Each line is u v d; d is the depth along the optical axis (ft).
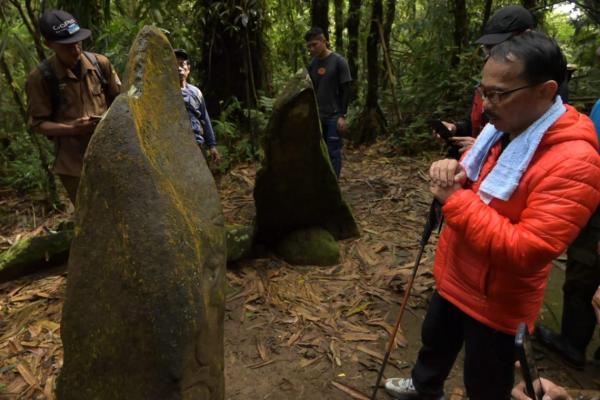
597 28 21.45
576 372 8.05
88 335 4.37
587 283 7.73
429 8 26.45
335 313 9.87
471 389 5.68
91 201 4.22
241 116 21.59
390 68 24.88
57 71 9.37
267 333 9.23
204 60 21.29
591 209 4.28
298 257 11.91
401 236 13.32
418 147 22.13
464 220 4.58
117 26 15.34
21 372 8.13
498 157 5.06
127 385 4.30
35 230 14.11
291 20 24.68
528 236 4.30
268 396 7.70
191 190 4.73
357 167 20.34
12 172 17.87
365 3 26.30
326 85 15.81
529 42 4.17
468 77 22.71
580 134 4.32
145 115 4.46
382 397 7.63
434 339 6.23
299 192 11.80
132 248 4.06
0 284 10.90
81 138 9.95
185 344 4.17
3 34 14.67
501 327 5.16
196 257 4.30
